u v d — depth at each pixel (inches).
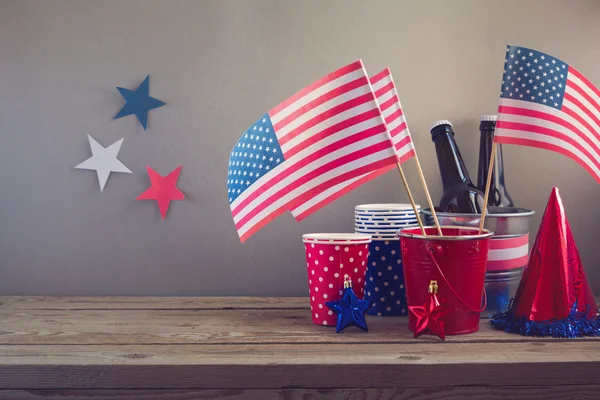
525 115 48.6
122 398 41.6
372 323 52.3
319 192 47.5
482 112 64.1
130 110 63.6
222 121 63.9
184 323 52.6
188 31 63.2
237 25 63.2
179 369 41.5
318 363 41.6
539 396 42.0
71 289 64.8
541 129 48.7
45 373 41.5
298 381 41.6
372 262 54.1
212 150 64.1
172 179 64.0
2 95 63.5
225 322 53.0
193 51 63.4
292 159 47.9
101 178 64.1
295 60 63.5
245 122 63.9
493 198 59.4
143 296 64.6
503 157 64.4
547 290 48.2
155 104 63.6
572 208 64.8
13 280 64.7
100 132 63.9
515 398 41.9
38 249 64.6
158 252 64.7
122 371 41.5
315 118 47.6
